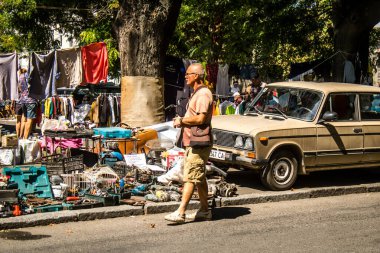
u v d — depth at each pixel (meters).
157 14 13.70
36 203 8.43
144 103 13.73
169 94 15.80
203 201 8.21
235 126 10.44
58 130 11.87
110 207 8.55
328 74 19.67
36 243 6.87
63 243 6.89
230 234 7.43
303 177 11.98
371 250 6.71
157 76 13.93
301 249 6.73
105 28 24.64
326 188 10.49
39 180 9.06
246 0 22.83
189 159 7.85
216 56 24.92
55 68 13.25
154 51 13.83
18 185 8.91
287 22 21.97
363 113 11.23
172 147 12.33
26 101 14.61
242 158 10.08
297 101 11.03
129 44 13.78
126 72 13.87
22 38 26.56
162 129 12.96
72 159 10.43
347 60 18.73
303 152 10.39
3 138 13.23
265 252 6.59
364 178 12.06
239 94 16.09
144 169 10.53
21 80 13.77
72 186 9.59
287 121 10.63
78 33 26.64
